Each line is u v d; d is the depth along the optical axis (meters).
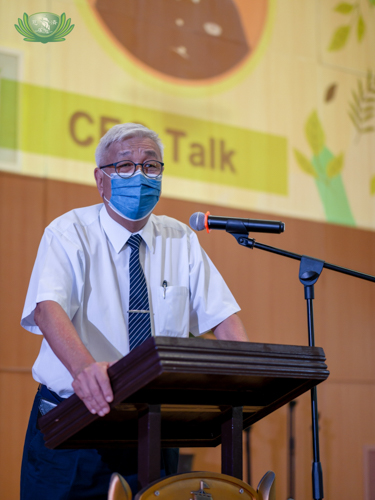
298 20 8.52
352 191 8.52
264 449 7.31
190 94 7.59
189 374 2.09
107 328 3.12
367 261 8.45
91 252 3.24
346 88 8.73
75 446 2.55
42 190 6.60
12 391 6.16
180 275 3.49
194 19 7.77
